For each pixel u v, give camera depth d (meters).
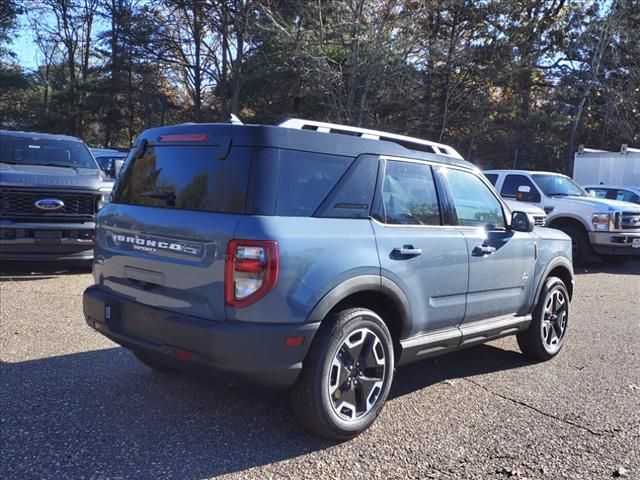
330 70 21.86
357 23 20.98
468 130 29.19
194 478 3.20
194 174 3.64
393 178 4.10
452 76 26.47
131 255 3.82
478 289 4.66
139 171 4.05
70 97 40.53
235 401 4.29
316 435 3.70
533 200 12.96
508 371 5.31
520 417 4.23
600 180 18.75
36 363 4.89
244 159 3.44
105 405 4.12
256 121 30.94
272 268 3.25
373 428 3.95
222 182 3.48
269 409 4.17
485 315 4.82
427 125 27.02
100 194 8.33
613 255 12.49
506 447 3.73
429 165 4.44
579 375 5.23
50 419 3.85
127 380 4.61
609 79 28.61
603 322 7.35
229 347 3.25
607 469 3.49
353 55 21.42
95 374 4.71
